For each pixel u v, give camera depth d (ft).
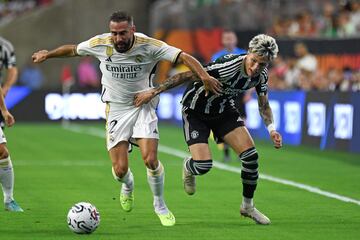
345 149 171.63
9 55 121.70
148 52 85.76
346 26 217.56
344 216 95.91
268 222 89.71
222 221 91.81
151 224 89.30
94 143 195.62
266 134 199.93
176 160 160.66
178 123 244.42
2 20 329.52
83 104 257.96
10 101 255.09
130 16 84.38
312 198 110.93
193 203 105.81
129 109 88.48
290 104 190.90
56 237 80.89
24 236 81.46
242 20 260.83
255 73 84.43
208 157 87.66
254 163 87.92
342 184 126.21
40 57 87.71
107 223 89.81
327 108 176.96
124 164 88.89
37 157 163.94
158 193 88.63
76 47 87.61
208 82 83.82
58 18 318.24
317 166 150.92
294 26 231.91
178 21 285.23
